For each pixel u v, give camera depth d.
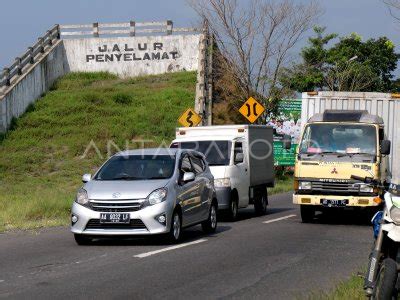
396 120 23.98
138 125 50.91
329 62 58.41
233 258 14.18
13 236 18.19
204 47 57.38
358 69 58.09
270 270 12.79
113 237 15.99
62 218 22.41
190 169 17.92
